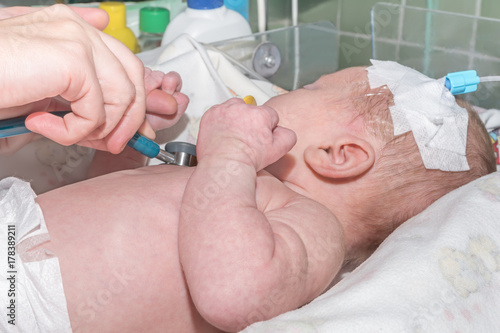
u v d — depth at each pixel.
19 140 0.99
